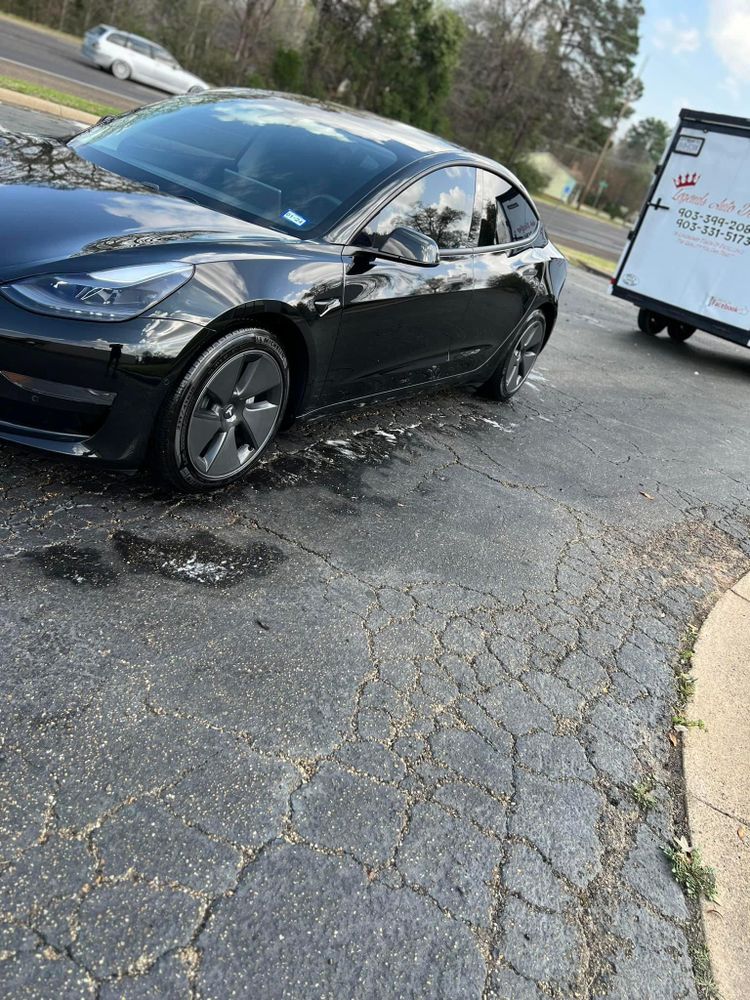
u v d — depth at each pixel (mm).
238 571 2906
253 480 3547
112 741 2068
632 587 3842
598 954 1986
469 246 4492
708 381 9422
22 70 17281
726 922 2191
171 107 4309
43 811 1841
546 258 5445
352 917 1850
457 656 2885
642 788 2572
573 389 7086
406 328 3975
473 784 2350
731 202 9680
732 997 1996
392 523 3619
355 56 32719
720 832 2482
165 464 2980
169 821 1913
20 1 34188
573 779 2512
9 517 2777
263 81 31344
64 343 2584
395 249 3564
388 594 3090
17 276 2613
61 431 2750
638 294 10727
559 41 44219
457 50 34000
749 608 3930
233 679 2404
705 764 2744
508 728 2625
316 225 3500
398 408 5070
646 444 6121
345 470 3967
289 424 3648
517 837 2227
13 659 2221
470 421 5316
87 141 4012
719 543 4719
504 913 1998
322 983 1695
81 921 1648
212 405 3053
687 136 9992
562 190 60750
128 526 2936
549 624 3293
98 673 2264
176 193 3492
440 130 35906
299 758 2217
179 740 2137
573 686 2957
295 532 3275
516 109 42812
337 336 3475
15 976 1515
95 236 2859
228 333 2939
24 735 2008
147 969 1607
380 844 2053
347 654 2686
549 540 4008
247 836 1946
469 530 3812
